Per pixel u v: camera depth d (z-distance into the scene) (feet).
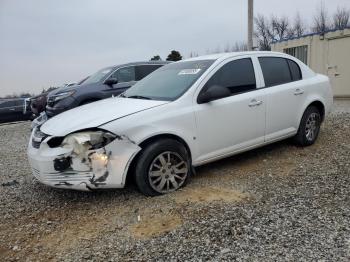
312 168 17.51
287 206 13.42
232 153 17.38
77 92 31.45
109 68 34.27
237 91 17.47
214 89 15.93
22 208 14.70
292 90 19.63
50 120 16.25
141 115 14.57
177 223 12.60
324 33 49.80
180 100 15.67
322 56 50.34
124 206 14.14
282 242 11.07
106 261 10.73
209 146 16.35
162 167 14.85
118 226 12.70
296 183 15.67
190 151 15.74
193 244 11.26
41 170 14.12
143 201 14.40
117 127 13.88
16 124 52.65
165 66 19.92
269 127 18.65
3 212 14.42
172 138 15.29
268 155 19.85
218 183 16.06
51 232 12.66
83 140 13.52
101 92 32.04
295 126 20.16
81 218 13.51
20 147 28.71
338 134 23.82
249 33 46.06
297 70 20.70
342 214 12.61
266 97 18.29
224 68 17.33
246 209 13.29
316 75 21.91
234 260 10.33
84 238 12.10
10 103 57.41
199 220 12.66
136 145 14.15
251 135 17.89
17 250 11.66
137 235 12.04
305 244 10.89
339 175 16.33
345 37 46.98
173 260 10.54
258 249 10.78
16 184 17.74
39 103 43.37
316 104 21.48
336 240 11.00
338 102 44.24
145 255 10.89
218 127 16.49
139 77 34.30
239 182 16.11
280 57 20.07
